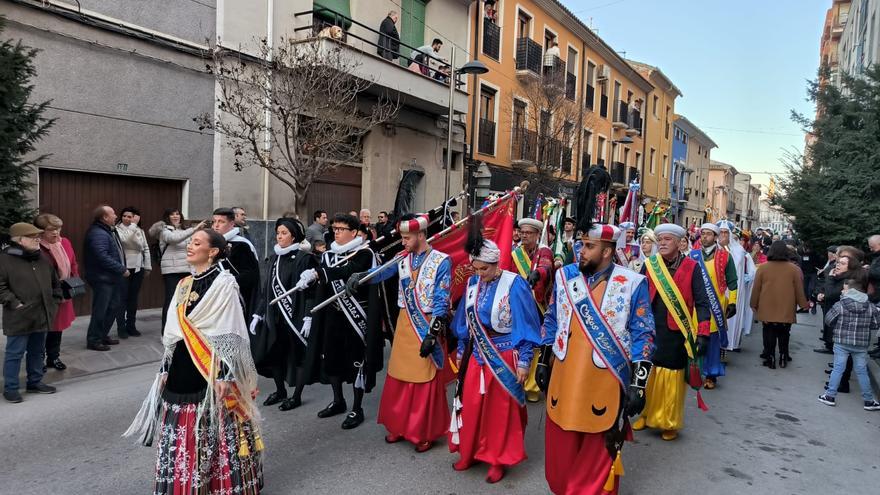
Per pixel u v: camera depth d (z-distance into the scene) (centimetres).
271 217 1176
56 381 631
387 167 1470
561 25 2380
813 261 1406
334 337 509
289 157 1001
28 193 816
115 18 903
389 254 550
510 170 2027
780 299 819
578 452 353
